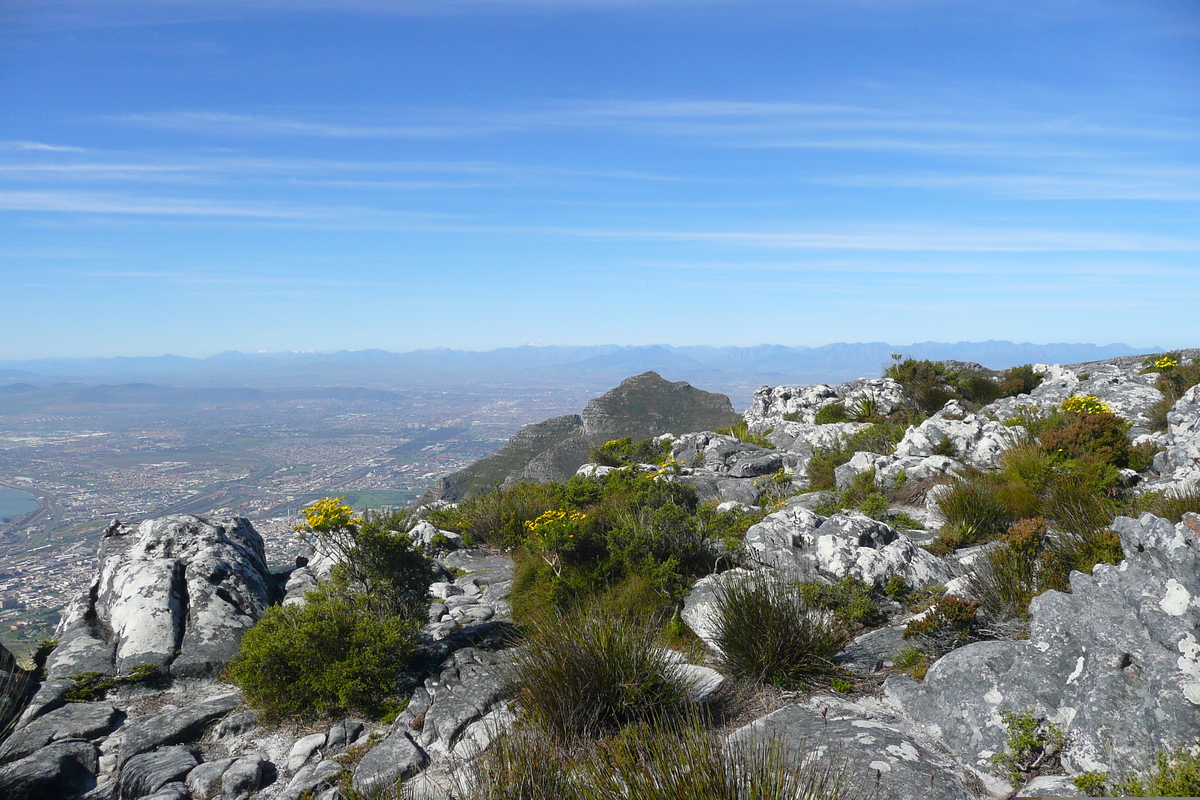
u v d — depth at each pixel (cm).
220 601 841
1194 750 375
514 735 519
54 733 607
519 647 667
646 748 432
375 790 476
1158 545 466
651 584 802
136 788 541
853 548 813
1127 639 447
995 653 511
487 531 1292
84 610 852
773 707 555
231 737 623
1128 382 1745
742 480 1670
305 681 637
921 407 2095
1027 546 682
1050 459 1095
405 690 668
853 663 612
